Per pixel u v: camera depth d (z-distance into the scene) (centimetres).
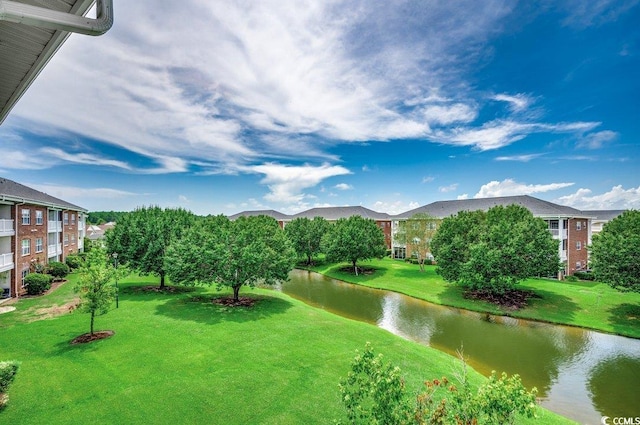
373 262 5312
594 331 2245
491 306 2811
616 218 3073
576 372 1664
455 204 5372
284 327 2030
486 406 629
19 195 2677
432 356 1722
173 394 1196
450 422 629
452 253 3284
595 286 3312
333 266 5109
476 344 2031
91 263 1688
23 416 1041
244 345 1694
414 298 3219
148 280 3491
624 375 1630
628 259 2419
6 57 477
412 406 693
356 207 7700
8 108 644
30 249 2838
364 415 673
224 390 1238
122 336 1744
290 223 5819
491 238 3030
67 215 3922
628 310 2550
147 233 2844
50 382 1249
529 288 3250
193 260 2539
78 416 1050
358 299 3197
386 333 2042
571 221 3922
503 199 4781
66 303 2364
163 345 1642
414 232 4416
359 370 700
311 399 1196
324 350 1677
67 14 310
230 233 2748
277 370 1422
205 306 2456
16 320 1978
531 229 3097
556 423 1203
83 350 1546
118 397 1164
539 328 2319
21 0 362
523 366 1733
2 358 1445
